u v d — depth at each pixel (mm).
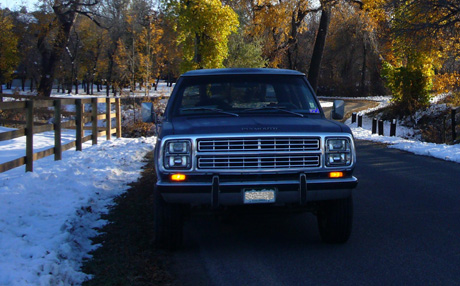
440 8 24406
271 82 6527
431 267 5109
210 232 6590
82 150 13320
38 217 6418
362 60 74188
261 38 41062
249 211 5492
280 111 6242
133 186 9008
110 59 69812
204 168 5152
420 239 6117
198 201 5195
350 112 41094
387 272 4973
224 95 6383
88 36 68375
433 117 31234
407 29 24859
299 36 58688
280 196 5227
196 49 20375
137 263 5223
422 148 15312
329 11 33281
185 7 19766
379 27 33562
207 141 5164
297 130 5328
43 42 41656
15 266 4582
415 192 8992
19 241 5383
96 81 92000
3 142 14156
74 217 6434
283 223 7039
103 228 6469
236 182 5148
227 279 4844
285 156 5223
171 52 63469
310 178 5285
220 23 20078
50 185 8320
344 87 73125
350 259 5391
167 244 5617
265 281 4777
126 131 23156
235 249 5820
